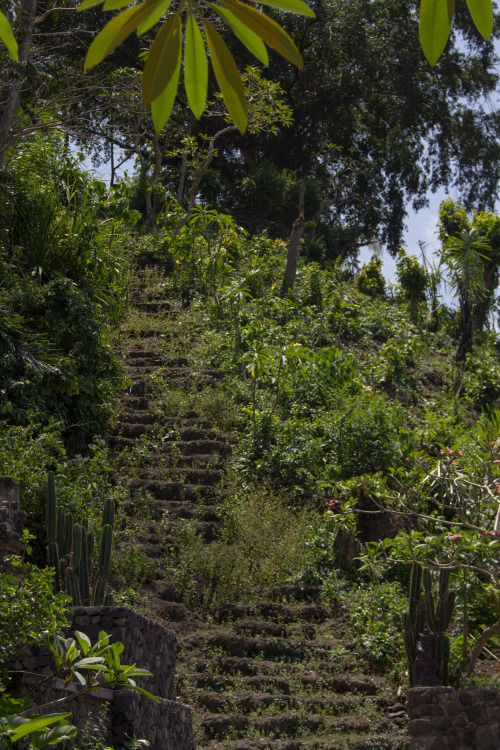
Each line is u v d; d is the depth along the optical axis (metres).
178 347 15.28
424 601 7.45
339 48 29.97
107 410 11.54
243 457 12.01
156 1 1.44
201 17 1.48
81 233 13.32
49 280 12.30
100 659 3.35
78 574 6.33
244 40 1.52
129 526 9.65
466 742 5.67
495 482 8.08
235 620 8.62
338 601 9.11
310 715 6.95
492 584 8.69
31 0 12.22
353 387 14.17
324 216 33.81
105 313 14.12
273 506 10.90
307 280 19.50
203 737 6.42
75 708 4.48
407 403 15.98
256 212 29.45
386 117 33.09
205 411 13.19
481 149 33.41
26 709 3.92
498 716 5.56
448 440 12.45
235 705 6.94
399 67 31.36
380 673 7.88
